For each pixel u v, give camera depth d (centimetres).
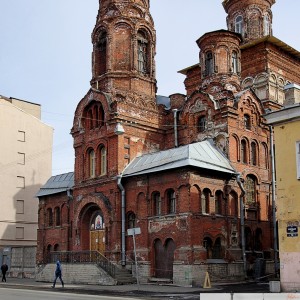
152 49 4547
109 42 4416
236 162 3853
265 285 3284
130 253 3834
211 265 3484
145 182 3806
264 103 4609
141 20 4481
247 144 3978
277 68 4825
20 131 6525
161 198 3672
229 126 3866
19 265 5275
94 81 4481
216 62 4309
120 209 3950
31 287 3572
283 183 2675
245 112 4019
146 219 3750
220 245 3628
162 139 4378
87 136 4359
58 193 4731
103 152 4234
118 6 4469
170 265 3569
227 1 5353
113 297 2564
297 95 2836
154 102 4397
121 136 4059
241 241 3750
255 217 3941
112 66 4378
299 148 2639
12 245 6166
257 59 4772
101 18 4547
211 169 3559
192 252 3381
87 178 4306
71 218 4522
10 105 6450
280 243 2638
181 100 4562
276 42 4753
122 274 3700
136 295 2736
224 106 3894
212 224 3575
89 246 4275
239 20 5225
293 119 2670
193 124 4166
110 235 3959
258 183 3997
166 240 3597
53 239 4753
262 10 5122
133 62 4375
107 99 4172
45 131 6862
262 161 4094
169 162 3606
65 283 3919
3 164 6262
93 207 4253
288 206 2636
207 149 3750
